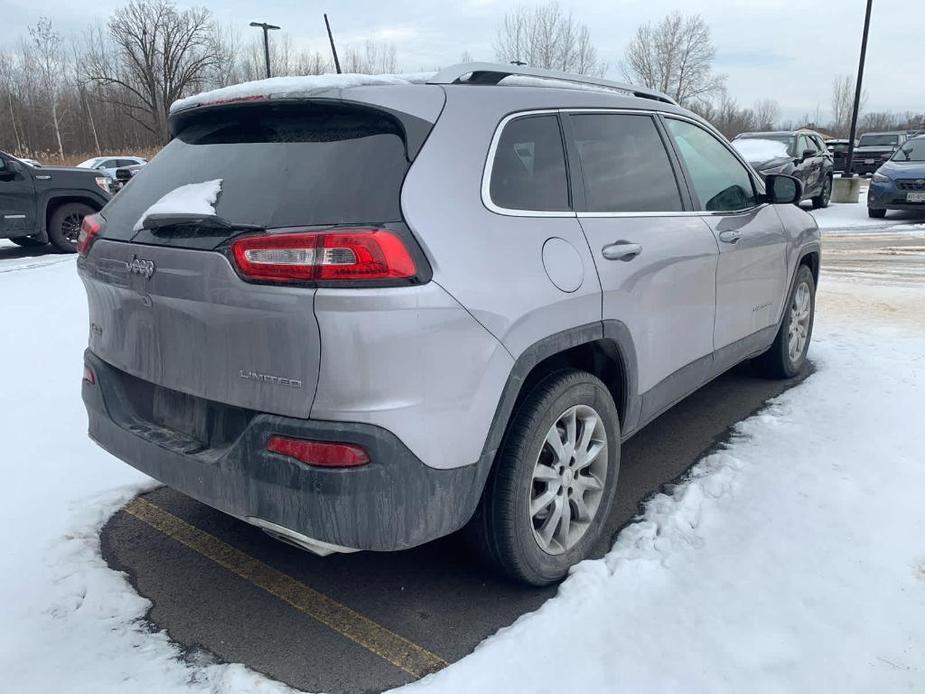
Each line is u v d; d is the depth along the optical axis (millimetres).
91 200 11742
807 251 4797
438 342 2178
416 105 2373
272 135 2496
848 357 5215
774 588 2594
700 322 3537
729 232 3740
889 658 2244
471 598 2711
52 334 6195
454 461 2279
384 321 2074
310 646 2463
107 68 50281
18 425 4246
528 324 2434
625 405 3059
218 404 2369
